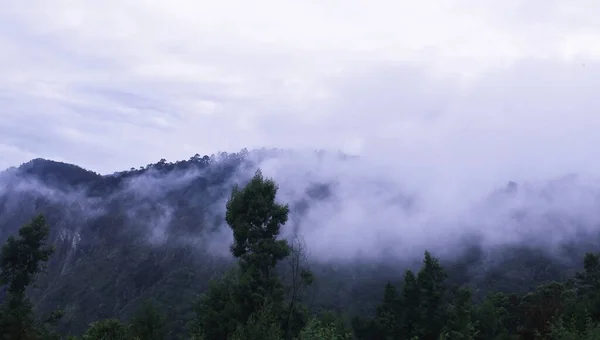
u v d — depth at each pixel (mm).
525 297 55375
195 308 42438
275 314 34625
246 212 39906
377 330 48062
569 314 42125
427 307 46969
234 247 40062
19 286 37844
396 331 47562
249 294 37156
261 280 37844
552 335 29281
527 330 49219
